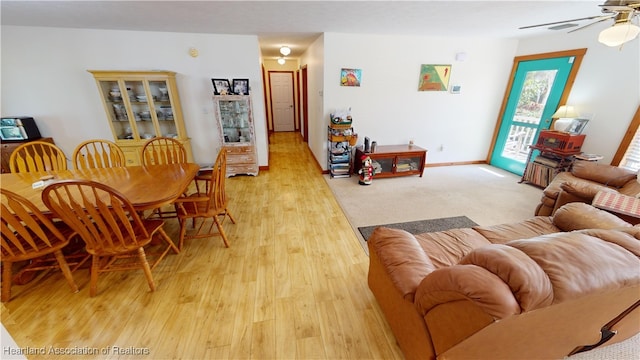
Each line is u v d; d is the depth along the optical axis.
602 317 1.05
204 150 4.18
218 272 1.99
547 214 2.59
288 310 1.65
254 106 4.13
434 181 3.98
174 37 3.55
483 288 0.74
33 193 1.77
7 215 1.41
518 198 3.35
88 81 3.51
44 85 3.42
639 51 2.78
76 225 1.52
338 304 1.70
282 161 5.05
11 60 3.24
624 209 1.83
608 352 1.36
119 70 3.40
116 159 2.55
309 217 2.86
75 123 3.65
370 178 3.82
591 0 2.24
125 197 1.59
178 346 1.42
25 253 1.57
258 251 2.25
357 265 2.08
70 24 3.06
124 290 1.79
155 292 1.78
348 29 3.36
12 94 3.37
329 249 2.29
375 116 4.16
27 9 2.45
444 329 0.94
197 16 2.72
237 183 3.89
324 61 3.68
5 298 1.66
